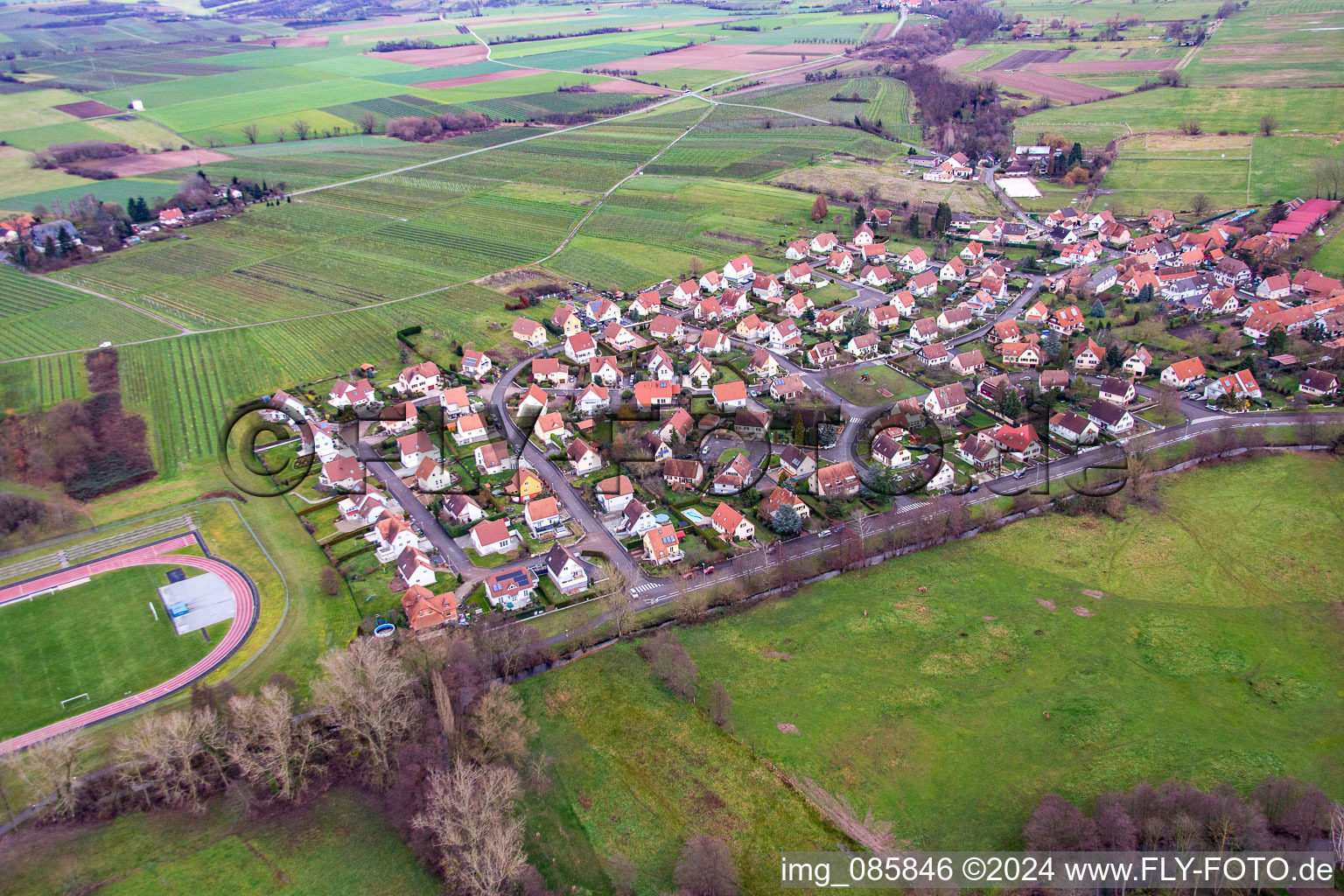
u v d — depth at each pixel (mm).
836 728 103375
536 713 107188
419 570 130375
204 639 122312
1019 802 93125
